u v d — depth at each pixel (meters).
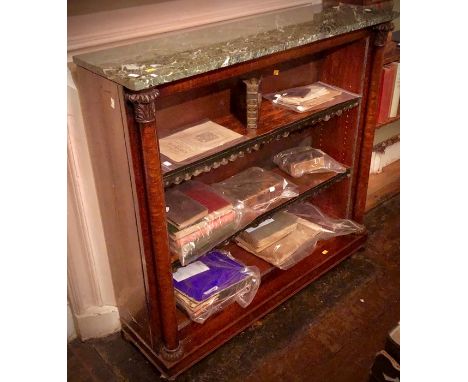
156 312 1.49
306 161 1.94
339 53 1.81
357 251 2.21
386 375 1.04
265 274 1.87
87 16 1.29
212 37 1.44
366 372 1.62
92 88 1.23
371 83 1.76
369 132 1.87
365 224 2.43
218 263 1.76
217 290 1.62
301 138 2.10
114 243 1.53
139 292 1.51
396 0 2.16
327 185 1.93
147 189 1.24
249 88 1.46
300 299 1.95
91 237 1.58
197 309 1.58
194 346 1.58
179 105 1.54
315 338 1.76
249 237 1.91
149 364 1.68
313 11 1.75
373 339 1.75
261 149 1.98
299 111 1.66
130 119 1.15
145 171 1.21
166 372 1.55
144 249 1.35
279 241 1.94
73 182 1.42
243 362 1.67
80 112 1.35
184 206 1.55
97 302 1.71
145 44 1.38
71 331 1.76
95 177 1.44
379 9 1.73
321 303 1.92
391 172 2.67
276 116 1.63
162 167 1.29
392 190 2.61
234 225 1.62
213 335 1.62
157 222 1.29
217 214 1.56
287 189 1.84
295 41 1.37
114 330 1.81
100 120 1.26
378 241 2.30
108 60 1.23
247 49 1.30
